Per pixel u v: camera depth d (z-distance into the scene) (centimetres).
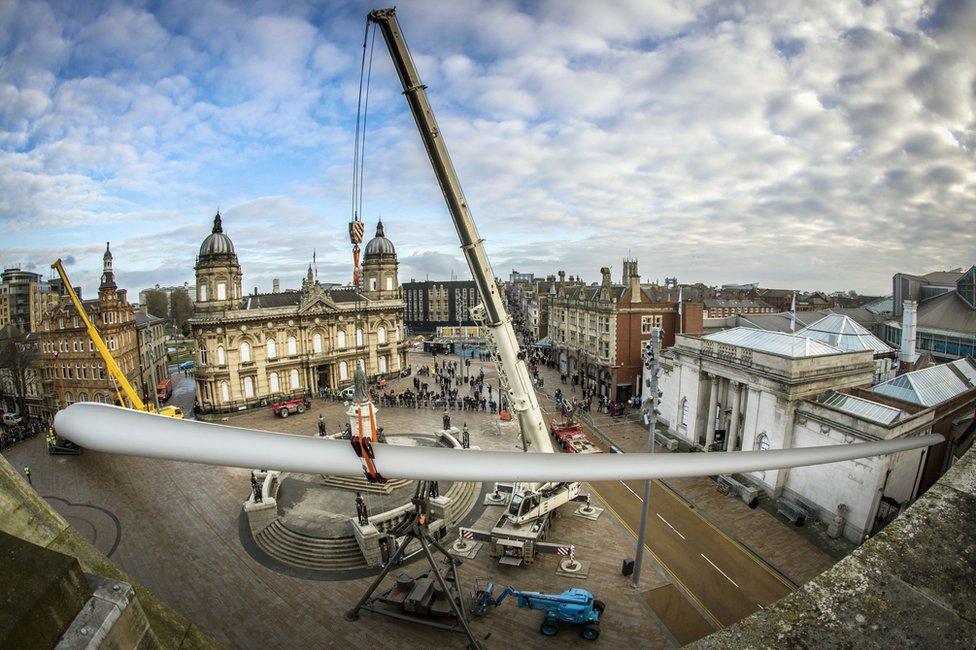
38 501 501
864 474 2777
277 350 6153
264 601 2367
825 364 3397
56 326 5534
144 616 382
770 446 3431
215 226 5719
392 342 7544
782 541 2880
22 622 279
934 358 5575
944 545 441
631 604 2342
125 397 5381
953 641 362
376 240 7650
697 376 4203
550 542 2898
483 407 5691
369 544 2628
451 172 2098
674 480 3722
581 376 6769
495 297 2419
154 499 3484
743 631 403
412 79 1933
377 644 2084
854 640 379
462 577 2558
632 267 5831
